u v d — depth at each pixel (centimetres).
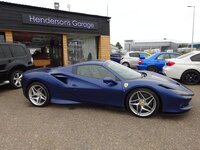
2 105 526
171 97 392
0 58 674
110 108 476
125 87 421
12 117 433
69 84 471
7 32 977
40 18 1069
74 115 438
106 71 455
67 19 1175
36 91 507
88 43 1345
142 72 525
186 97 399
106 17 1359
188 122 390
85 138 332
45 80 487
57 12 1130
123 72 467
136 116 421
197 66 757
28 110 479
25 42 1075
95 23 1308
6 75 696
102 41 1373
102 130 361
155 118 412
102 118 417
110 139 328
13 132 358
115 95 431
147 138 329
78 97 468
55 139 330
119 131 356
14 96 624
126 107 431
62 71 489
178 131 352
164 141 318
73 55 1274
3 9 945
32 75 503
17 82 740
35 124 392
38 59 1163
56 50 1216
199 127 367
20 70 750
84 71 474
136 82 419
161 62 1034
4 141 326
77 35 1283
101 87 440
